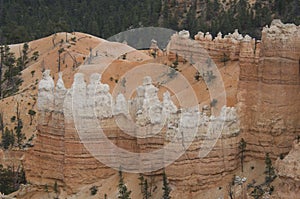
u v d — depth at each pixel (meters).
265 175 124.75
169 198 122.88
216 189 125.00
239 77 132.88
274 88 128.25
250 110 130.88
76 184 131.75
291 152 116.62
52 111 134.12
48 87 134.88
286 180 114.44
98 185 131.50
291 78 127.88
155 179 128.50
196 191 125.00
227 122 127.31
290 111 128.25
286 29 127.56
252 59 131.00
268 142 128.38
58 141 133.88
